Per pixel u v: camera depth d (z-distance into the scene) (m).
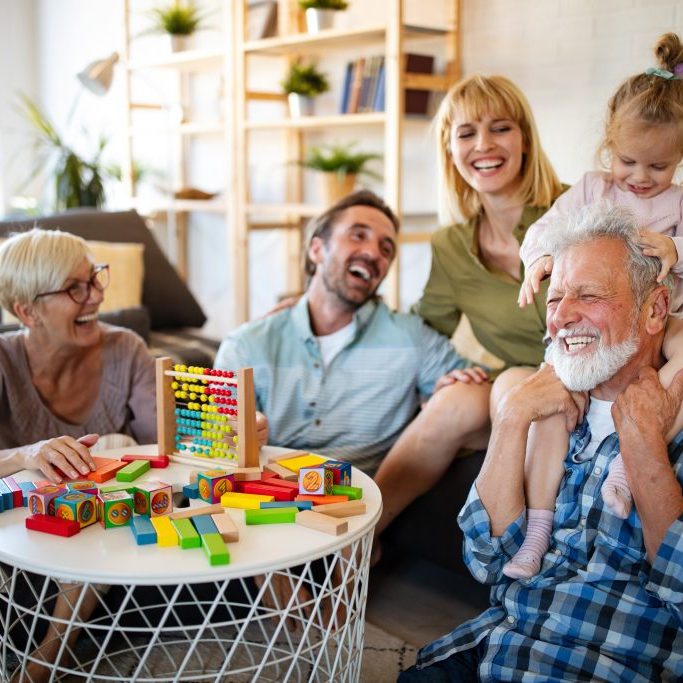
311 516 1.48
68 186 5.13
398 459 2.18
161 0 5.32
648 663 1.42
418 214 3.93
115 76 5.79
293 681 1.85
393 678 1.91
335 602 1.46
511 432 1.54
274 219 4.88
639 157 1.97
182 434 1.88
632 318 1.49
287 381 2.28
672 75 1.98
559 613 1.48
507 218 2.42
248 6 4.48
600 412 1.58
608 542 1.48
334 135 4.50
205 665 1.91
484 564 1.57
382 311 2.36
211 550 1.32
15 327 2.63
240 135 4.25
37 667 1.76
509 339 2.38
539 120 3.59
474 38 3.75
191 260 5.66
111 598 1.95
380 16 4.07
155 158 5.71
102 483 1.67
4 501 1.54
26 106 6.32
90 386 2.12
